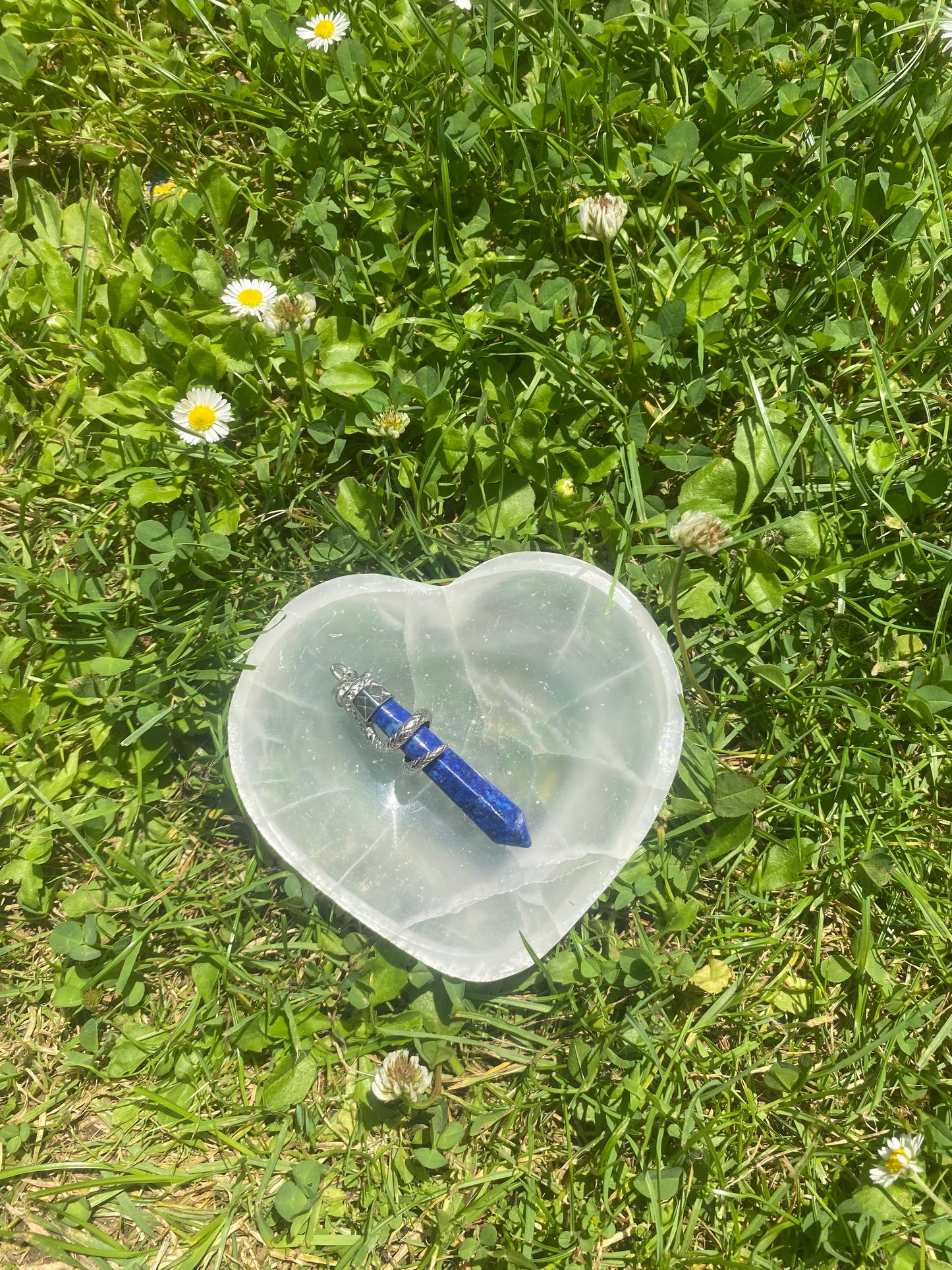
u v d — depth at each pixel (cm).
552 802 25
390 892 24
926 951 25
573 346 27
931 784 26
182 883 26
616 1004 25
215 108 30
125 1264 24
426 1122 25
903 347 28
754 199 29
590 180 28
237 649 27
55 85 29
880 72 28
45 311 28
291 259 29
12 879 26
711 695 27
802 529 27
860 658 27
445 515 28
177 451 27
